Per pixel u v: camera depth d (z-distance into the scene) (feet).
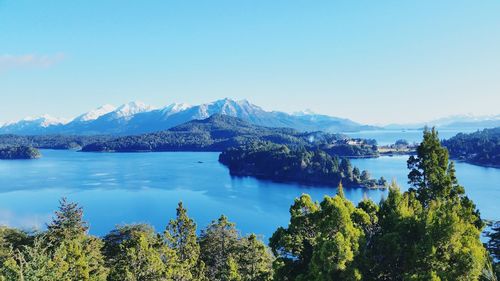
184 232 221.87
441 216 91.76
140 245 177.47
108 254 252.21
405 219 98.68
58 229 223.71
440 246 89.15
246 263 196.95
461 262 84.84
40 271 86.99
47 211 550.77
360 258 91.35
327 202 101.09
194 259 215.92
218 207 556.10
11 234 233.76
